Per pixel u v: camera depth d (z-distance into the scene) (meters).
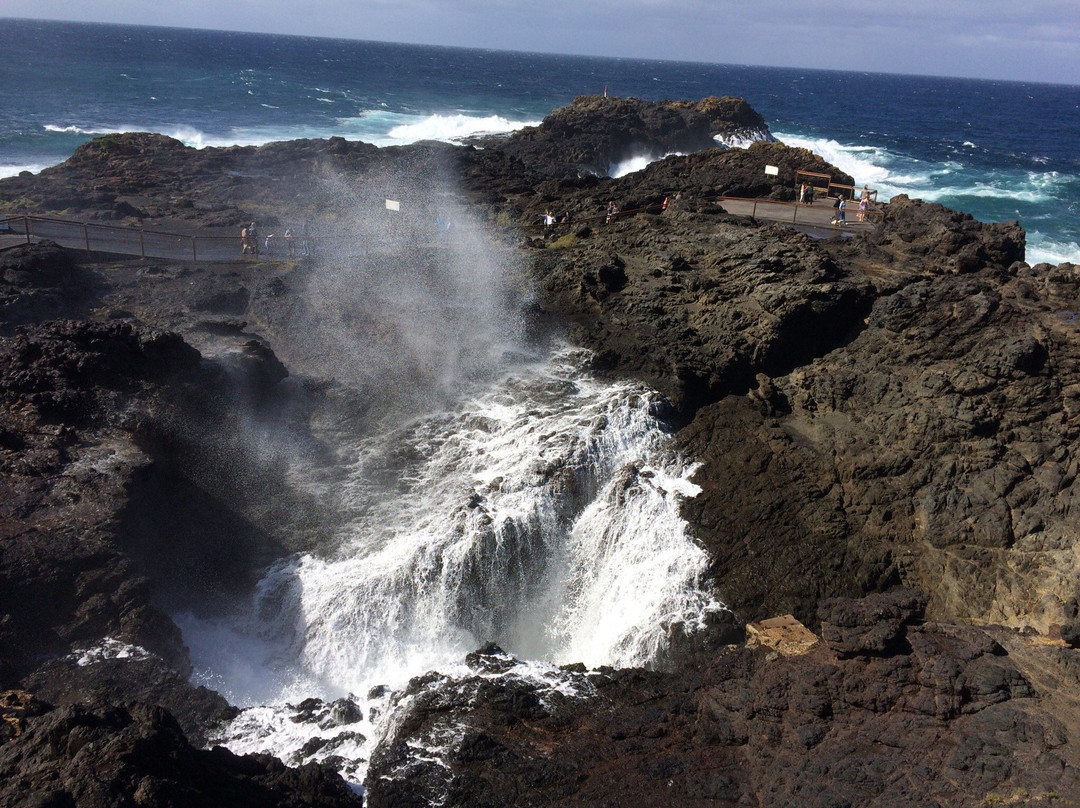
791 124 146.50
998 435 19.98
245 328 28.02
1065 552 17.47
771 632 15.05
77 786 8.98
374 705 15.75
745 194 44.72
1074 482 18.66
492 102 147.38
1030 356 20.19
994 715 12.20
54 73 129.25
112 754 9.48
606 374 25.19
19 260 27.47
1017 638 14.04
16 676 13.98
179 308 28.14
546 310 29.30
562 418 23.05
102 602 15.30
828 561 19.39
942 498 19.31
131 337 21.69
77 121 87.88
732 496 21.09
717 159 52.84
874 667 13.17
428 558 19.62
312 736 14.56
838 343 25.19
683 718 13.66
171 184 49.38
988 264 28.31
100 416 19.67
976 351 21.47
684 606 19.20
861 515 20.20
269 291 29.66
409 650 19.19
